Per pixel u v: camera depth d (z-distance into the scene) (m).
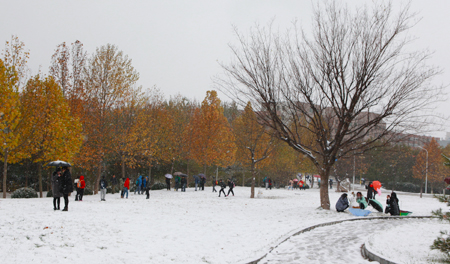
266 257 8.61
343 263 8.12
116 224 11.99
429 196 47.16
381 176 66.06
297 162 55.22
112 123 35.50
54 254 7.86
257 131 30.23
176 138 45.50
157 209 18.27
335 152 18.75
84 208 16.39
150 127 41.59
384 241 10.30
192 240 10.34
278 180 55.28
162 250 8.91
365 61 16.56
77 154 32.69
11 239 8.79
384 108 17.23
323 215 17.06
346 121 17.61
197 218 15.23
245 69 18.23
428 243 10.16
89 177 43.22
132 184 43.75
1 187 35.91
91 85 33.59
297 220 15.23
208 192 36.25
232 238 10.84
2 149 26.03
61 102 28.41
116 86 33.78
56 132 27.14
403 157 62.59
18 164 37.09
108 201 22.83
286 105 19.77
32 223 10.73
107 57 33.84
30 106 27.39
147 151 37.78
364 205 18.89
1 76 23.64
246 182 59.38
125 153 38.03
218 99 43.41
